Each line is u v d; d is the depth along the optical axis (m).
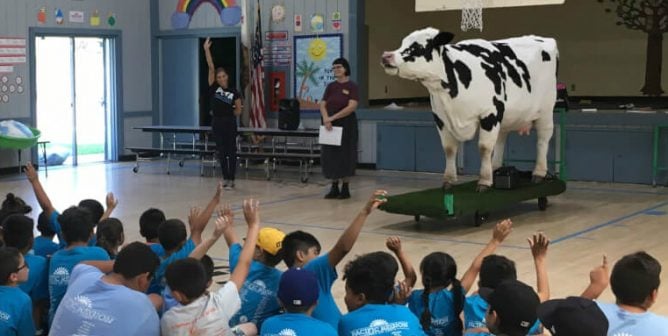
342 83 10.46
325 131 10.43
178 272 3.30
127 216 9.31
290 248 3.95
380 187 11.77
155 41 15.82
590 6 18.52
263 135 13.20
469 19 11.00
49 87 14.30
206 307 3.31
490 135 8.89
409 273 4.27
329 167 10.60
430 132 13.13
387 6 17.50
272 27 14.44
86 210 4.46
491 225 8.79
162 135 14.29
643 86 17.88
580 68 18.77
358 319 3.24
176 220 4.37
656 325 3.07
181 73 15.69
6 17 13.48
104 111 15.19
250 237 3.80
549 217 9.25
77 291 3.40
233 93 11.61
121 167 14.27
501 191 8.95
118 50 15.18
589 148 12.06
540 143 9.76
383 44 17.42
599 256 7.24
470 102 8.71
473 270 4.21
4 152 13.36
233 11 14.80
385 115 13.51
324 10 13.90
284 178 12.79
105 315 3.31
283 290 3.27
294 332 3.18
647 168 11.71
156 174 13.30
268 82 14.59
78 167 14.23
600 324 2.64
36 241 5.15
